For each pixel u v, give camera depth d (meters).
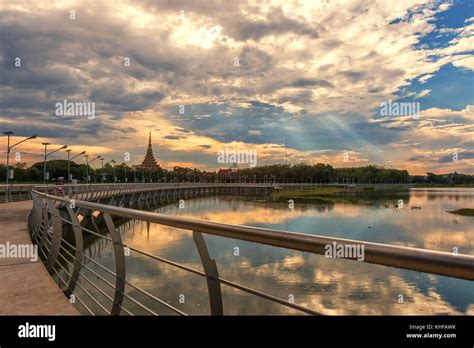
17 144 34.72
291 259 16.75
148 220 2.30
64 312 3.13
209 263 1.90
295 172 166.88
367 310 10.91
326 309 11.14
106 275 12.76
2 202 26.22
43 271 4.61
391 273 15.05
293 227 35.75
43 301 3.44
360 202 71.75
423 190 142.12
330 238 1.30
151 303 9.96
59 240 5.16
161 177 139.38
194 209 58.81
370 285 13.30
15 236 8.10
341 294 12.38
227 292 10.97
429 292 12.82
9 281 4.13
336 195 98.69
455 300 11.86
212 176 173.50
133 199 63.22
